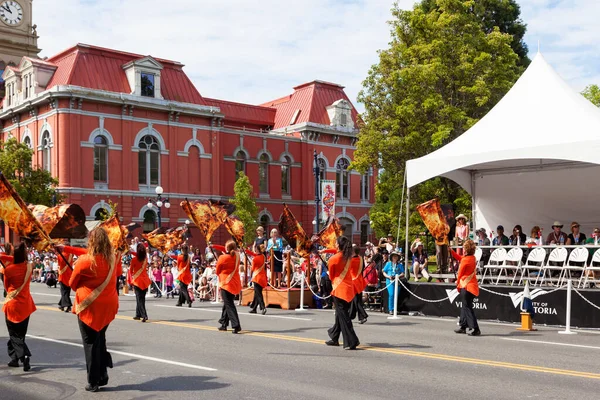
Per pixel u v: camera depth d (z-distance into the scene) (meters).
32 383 8.76
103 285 8.07
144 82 46.06
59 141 42.53
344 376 8.95
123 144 44.78
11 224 9.70
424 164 18.30
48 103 43.69
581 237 18.88
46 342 12.47
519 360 10.21
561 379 8.73
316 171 39.38
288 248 21.52
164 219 46.59
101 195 43.66
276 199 54.56
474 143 18.06
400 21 32.44
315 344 11.95
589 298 14.51
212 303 22.16
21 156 40.72
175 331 13.97
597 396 7.75
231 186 51.84
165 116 47.19
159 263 26.75
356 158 33.09
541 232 21.28
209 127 49.66
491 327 14.80
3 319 15.98
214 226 21.77
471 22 30.69
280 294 20.00
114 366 9.80
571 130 16.50
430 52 30.06
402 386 8.30
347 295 11.31
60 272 18.34
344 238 11.44
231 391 8.07
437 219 19.78
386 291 18.39
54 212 12.22
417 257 22.06
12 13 62.03
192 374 9.16
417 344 11.95
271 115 60.44
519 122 17.89
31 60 45.31
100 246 8.03
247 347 11.62
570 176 21.08
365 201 60.62
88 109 43.41
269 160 54.41
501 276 18.45
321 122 57.81
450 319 16.56
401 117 30.27
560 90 18.28
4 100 50.00
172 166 47.25
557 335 13.40
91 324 8.03
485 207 22.83
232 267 13.80
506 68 30.36
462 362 10.02
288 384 8.45
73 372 9.52
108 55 45.84
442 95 30.48
